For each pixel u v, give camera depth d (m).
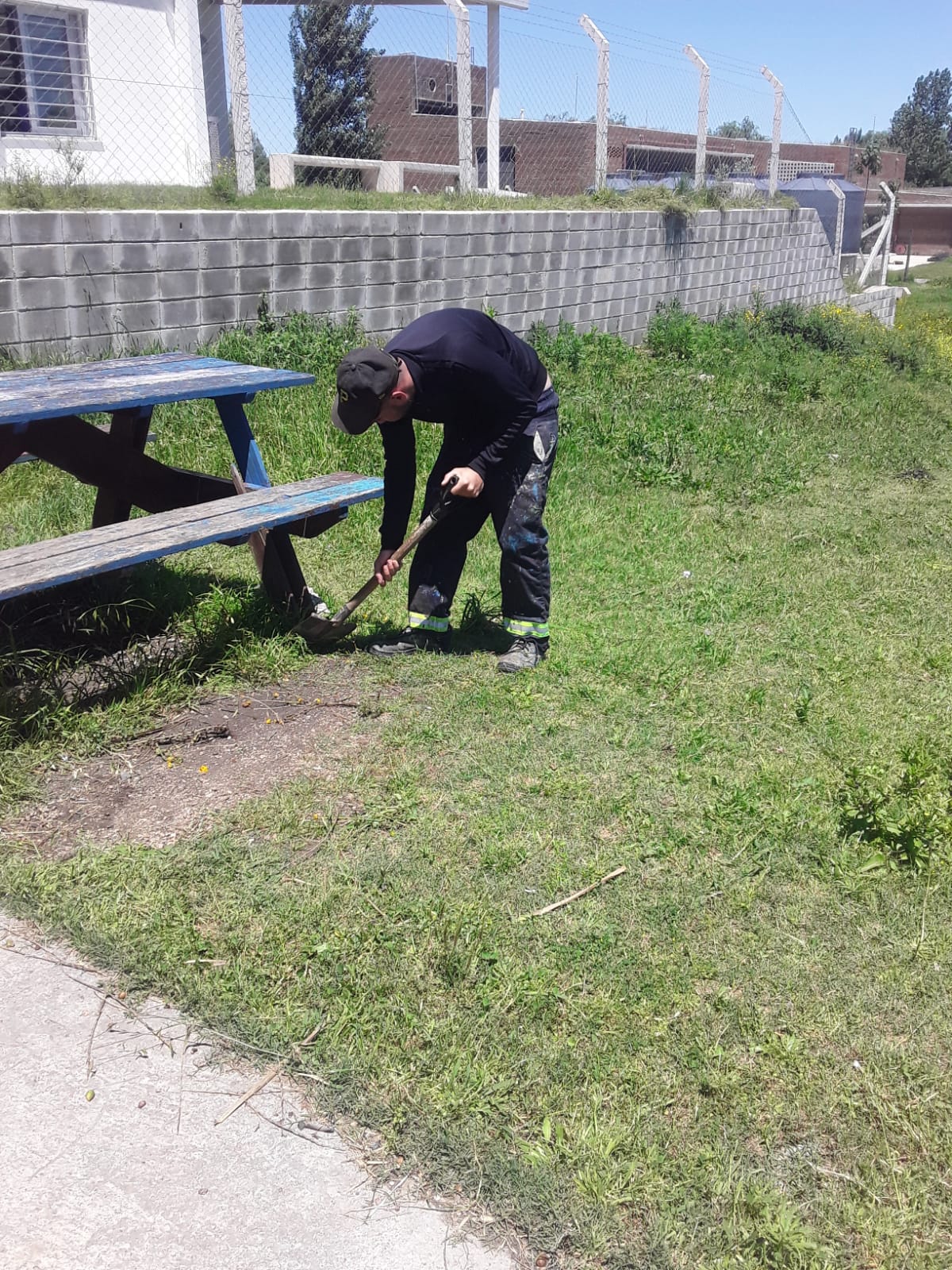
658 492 7.36
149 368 4.59
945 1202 1.94
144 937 2.46
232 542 4.35
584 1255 1.80
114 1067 2.13
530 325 10.85
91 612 3.87
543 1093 2.12
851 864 2.94
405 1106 2.05
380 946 2.48
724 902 2.76
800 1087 2.18
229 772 3.25
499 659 4.18
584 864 2.87
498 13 11.89
